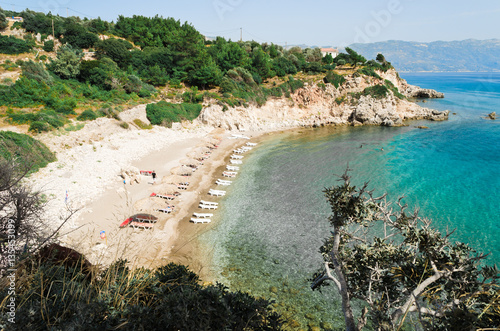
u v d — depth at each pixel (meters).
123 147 50.19
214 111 72.81
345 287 6.69
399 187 41.72
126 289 5.52
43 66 66.62
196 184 41.69
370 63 111.31
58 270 5.70
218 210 34.19
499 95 136.62
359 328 6.69
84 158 42.38
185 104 71.69
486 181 43.44
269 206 35.47
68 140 44.72
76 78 70.25
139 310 5.01
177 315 5.03
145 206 30.25
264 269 24.00
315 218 32.56
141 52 85.12
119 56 79.38
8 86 52.38
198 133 67.00
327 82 90.69
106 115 55.81
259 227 30.58
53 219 24.19
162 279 6.57
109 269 5.93
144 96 71.56
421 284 6.54
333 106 89.25
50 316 4.74
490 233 29.52
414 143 64.94
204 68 81.38
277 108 85.69
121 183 37.44
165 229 28.84
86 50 82.31
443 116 87.81
